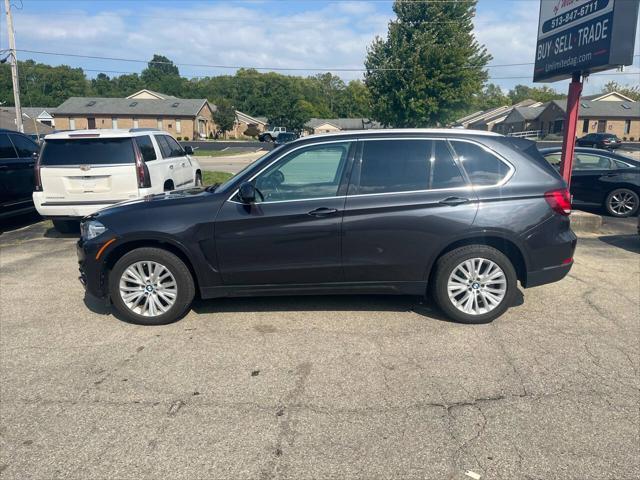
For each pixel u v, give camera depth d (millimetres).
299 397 3418
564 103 59469
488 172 4590
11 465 2762
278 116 79125
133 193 7938
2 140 9133
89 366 3898
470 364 3857
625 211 10414
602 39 7184
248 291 4676
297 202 4531
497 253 4539
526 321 4699
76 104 65000
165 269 4613
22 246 8016
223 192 4648
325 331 4500
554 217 4555
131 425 3119
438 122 46062
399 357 3984
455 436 2975
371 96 46969
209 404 3344
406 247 4527
